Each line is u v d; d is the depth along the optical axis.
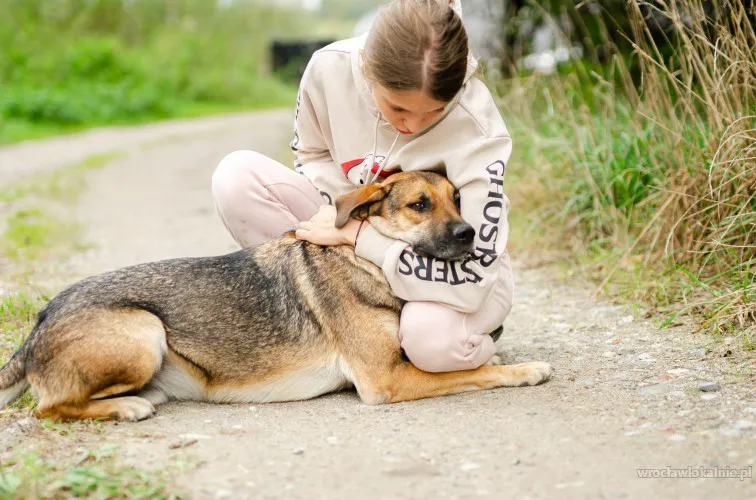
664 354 3.97
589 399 3.42
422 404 3.52
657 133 5.70
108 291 3.56
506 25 9.55
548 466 2.76
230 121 25.34
